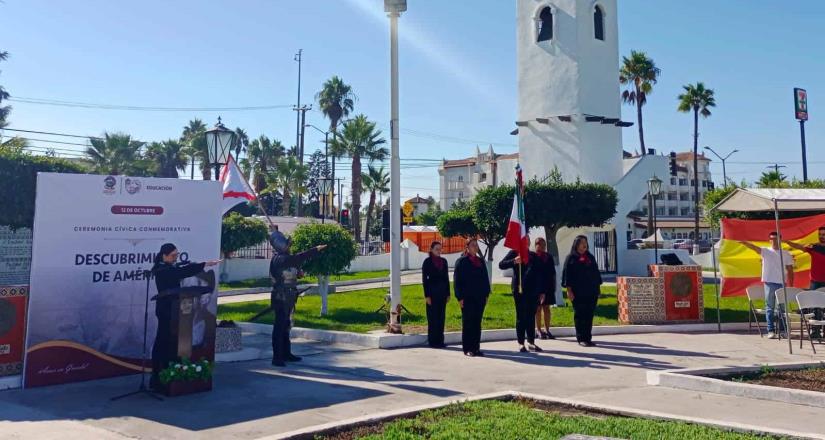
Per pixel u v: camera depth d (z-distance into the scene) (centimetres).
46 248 760
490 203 1669
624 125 2586
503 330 1191
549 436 543
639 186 2594
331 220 4844
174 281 734
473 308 1004
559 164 2508
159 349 733
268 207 6147
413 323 1313
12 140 2077
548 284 1143
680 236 7350
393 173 1178
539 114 2567
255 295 2286
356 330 1207
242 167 6025
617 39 2631
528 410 641
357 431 573
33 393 722
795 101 2520
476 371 872
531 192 1580
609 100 2573
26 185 1644
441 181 8269
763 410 653
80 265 785
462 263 1009
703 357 967
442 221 2134
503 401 696
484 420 596
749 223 1333
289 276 941
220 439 547
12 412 636
